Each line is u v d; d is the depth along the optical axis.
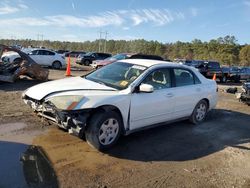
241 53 110.25
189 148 5.93
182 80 7.08
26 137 5.57
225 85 23.42
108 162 4.88
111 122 5.32
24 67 12.62
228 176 4.86
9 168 4.27
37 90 5.61
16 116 6.88
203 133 7.04
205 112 7.96
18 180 3.97
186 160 5.32
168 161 5.19
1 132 5.72
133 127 5.80
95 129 5.08
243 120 8.90
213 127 7.65
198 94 7.43
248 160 5.62
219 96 14.06
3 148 4.97
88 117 5.12
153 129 6.97
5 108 7.63
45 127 6.22
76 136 5.66
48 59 23.53
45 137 5.66
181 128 7.28
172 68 6.84
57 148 5.20
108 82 5.98
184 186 4.36
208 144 6.30
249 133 7.45
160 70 6.45
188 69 7.38
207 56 115.44
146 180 4.41
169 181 4.46
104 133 5.23
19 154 4.79
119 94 5.48
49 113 5.34
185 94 6.98
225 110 10.30
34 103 5.54
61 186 3.96
